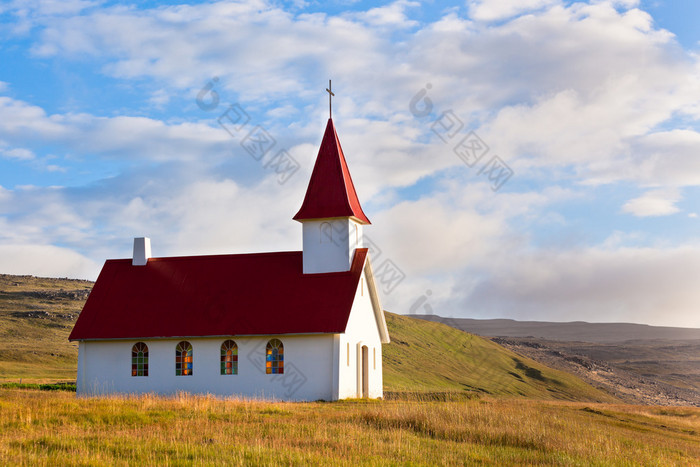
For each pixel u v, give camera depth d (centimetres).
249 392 4419
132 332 4581
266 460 2020
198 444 2250
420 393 5856
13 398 3497
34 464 1902
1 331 11256
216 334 4453
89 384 4628
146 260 5041
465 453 2328
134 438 2292
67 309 13738
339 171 4788
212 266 4912
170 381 4538
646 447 2830
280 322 4419
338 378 4294
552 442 2548
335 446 2277
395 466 2048
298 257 4841
